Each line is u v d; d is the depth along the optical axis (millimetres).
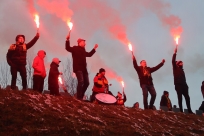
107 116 12836
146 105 15555
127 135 10992
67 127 10578
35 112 11391
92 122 11609
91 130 10688
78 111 12414
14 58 13711
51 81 14992
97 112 13023
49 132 10148
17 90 13297
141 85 15844
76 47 15109
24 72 13883
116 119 12547
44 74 14508
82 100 14422
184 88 16656
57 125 10695
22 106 11625
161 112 15234
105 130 10953
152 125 12914
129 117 13289
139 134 11289
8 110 11109
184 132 12695
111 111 13555
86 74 15133
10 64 13531
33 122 10664
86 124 11062
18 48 13820
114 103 15484
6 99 11953
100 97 15461
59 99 13672
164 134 12000
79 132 10414
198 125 14227
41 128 10297
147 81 15836
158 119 14047
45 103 12523
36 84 14320
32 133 9938
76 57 14914
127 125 11922
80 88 14664
